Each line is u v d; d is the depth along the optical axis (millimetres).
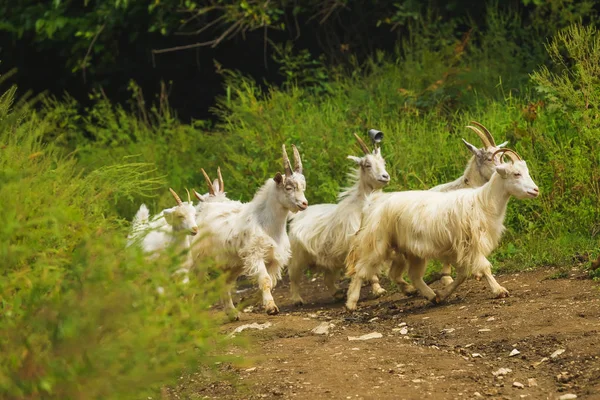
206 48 25828
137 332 6531
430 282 12562
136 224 9906
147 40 25438
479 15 22469
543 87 15492
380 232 11680
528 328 9625
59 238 7273
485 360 8938
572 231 13469
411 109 18109
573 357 8523
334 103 19609
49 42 25000
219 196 13758
